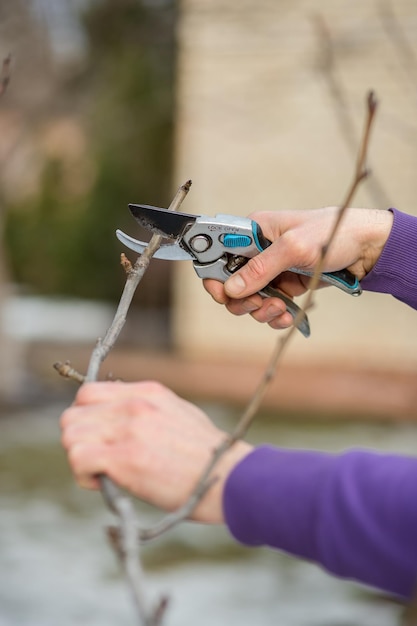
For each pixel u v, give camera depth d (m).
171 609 6.11
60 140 23.67
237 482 1.67
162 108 20.52
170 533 7.86
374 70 13.77
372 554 1.53
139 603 1.38
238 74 15.52
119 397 1.70
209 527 8.05
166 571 6.91
